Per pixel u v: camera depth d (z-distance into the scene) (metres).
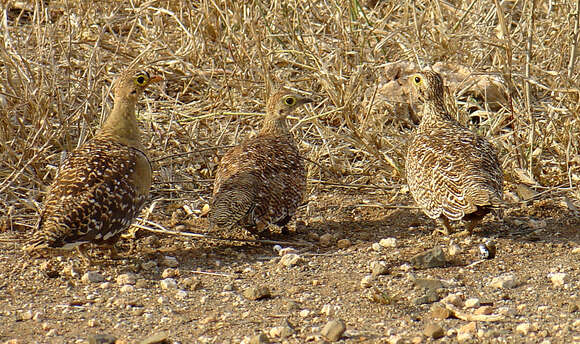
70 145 13.03
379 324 9.04
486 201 10.12
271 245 11.31
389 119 14.75
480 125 14.11
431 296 9.64
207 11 15.48
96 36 15.91
